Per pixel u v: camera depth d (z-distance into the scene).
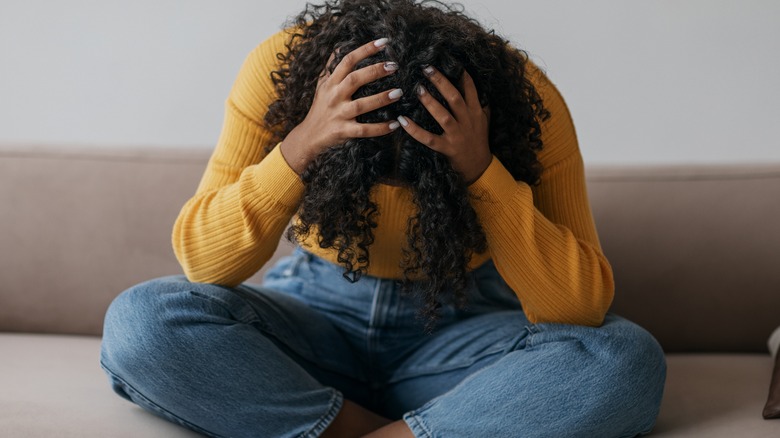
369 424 1.26
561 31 2.11
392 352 1.39
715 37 2.10
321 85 1.11
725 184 1.71
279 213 1.19
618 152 2.15
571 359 1.13
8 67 2.17
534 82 1.28
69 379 1.34
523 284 1.21
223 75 2.15
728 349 1.71
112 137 2.18
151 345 1.12
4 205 1.70
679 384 1.43
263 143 1.29
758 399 1.34
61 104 2.18
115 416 1.17
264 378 1.15
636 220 1.71
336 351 1.37
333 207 1.10
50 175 1.71
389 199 1.20
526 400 1.12
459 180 1.10
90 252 1.71
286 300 1.35
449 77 1.06
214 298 1.17
